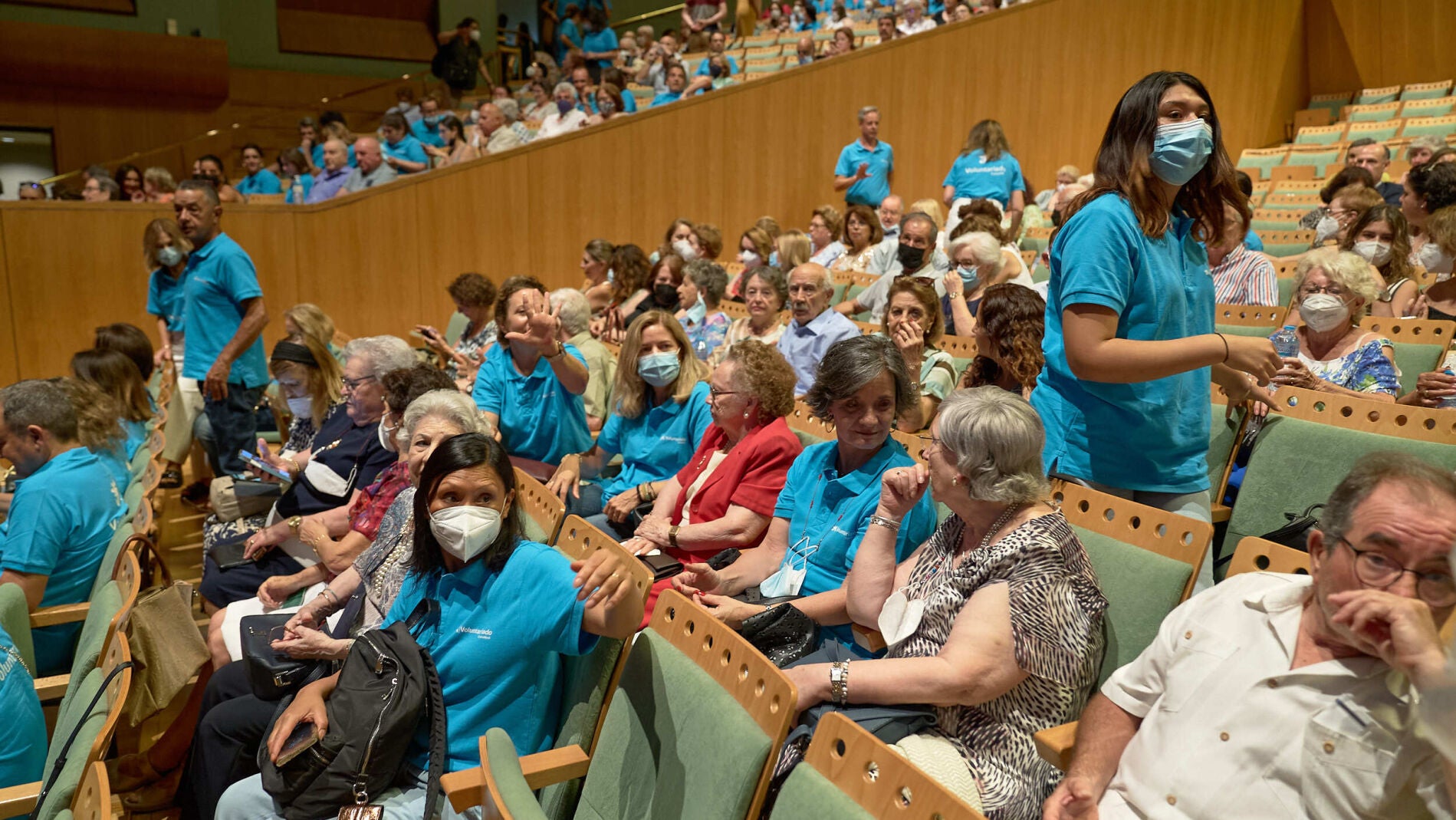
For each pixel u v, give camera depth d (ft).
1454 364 12.07
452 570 6.91
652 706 5.62
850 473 8.17
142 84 43.09
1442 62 37.50
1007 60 31.12
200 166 29.19
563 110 33.12
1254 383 9.41
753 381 9.94
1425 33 37.27
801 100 28.66
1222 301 13.76
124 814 8.77
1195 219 6.70
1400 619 3.98
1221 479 9.60
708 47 42.14
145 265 22.41
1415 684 3.90
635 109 36.50
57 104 41.86
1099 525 6.64
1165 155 6.10
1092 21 32.30
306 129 31.45
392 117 28.89
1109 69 32.99
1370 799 4.22
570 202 26.27
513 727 6.57
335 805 6.18
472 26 37.68
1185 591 5.92
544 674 6.57
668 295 18.48
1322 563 4.48
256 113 46.57
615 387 12.34
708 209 28.02
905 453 8.15
